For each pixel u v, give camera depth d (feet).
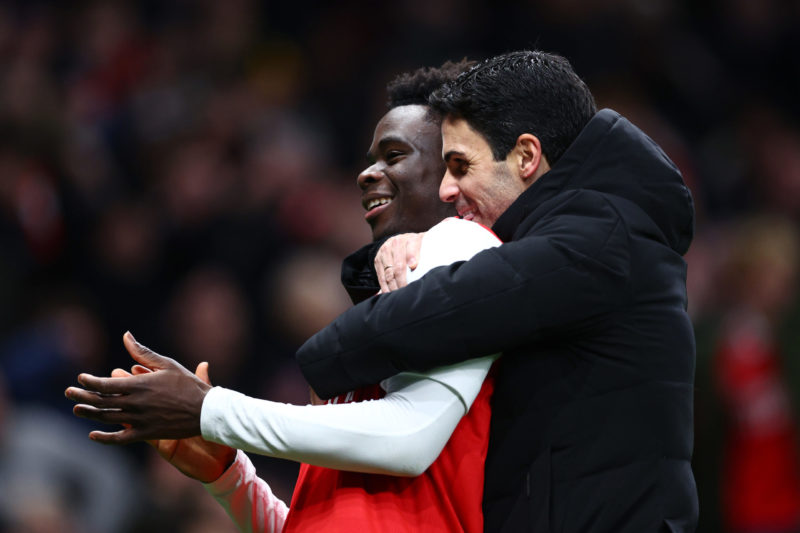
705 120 82.53
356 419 21.97
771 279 54.60
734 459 52.03
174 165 74.43
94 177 72.79
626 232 22.90
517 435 23.03
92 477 55.72
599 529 22.39
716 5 86.79
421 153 26.66
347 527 22.71
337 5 87.61
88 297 67.31
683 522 23.03
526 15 82.58
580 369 22.90
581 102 24.40
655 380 22.97
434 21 82.53
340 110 82.28
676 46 83.76
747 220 72.90
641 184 23.50
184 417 22.41
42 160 69.72
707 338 53.93
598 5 82.84
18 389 58.80
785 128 82.28
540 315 22.08
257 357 63.62
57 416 58.44
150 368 22.81
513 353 23.32
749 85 85.05
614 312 22.74
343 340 22.29
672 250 23.81
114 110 81.05
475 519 22.93
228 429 22.29
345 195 76.28
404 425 21.98
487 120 23.97
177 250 69.36
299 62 85.35
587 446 22.66
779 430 52.16
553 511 22.52
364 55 84.89
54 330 62.34
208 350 62.49
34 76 76.95
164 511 50.34
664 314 23.21
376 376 22.20
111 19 85.61
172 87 81.30
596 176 23.49
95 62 83.87
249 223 70.13
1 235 66.23
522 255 22.18
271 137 77.71
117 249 68.59
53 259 68.33
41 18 85.66
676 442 23.13
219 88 81.61
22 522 51.08
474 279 21.97
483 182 24.09
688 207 24.06
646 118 79.00
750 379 52.54
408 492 23.12
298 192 73.31
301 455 22.12
